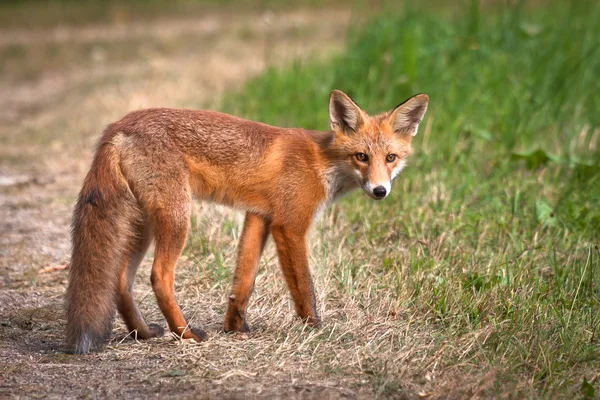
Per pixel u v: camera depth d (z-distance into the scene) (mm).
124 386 8648
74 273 9727
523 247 12812
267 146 10703
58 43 41562
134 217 10000
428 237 13250
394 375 8820
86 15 49781
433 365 9086
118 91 28484
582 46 22469
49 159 21031
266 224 10820
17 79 35344
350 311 10922
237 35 40750
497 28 24750
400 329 10180
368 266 12344
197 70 31344
